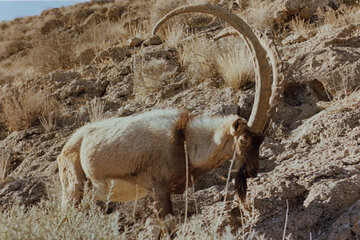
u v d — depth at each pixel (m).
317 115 6.55
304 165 5.25
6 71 17.61
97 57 10.83
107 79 9.54
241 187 4.55
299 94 7.37
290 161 5.67
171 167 4.57
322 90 7.29
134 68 9.42
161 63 8.80
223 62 8.02
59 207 4.14
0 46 24.31
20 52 22.64
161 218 4.54
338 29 8.80
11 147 8.14
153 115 4.84
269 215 4.55
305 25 10.39
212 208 4.95
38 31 24.30
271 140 6.29
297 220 4.32
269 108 4.40
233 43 8.92
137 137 4.69
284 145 6.11
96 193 4.87
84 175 4.97
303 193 4.64
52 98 9.11
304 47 8.43
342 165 4.94
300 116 6.86
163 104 7.77
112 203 5.74
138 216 5.50
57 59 12.45
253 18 11.03
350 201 4.34
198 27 11.80
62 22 26.20
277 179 4.88
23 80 11.93
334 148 5.50
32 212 4.13
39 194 6.18
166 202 4.57
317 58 7.66
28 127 8.72
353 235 3.92
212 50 8.70
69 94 9.23
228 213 4.73
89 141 4.91
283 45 9.41
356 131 5.73
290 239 4.14
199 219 4.11
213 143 4.57
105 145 4.78
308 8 10.66
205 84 8.05
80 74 10.16
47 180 6.31
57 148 7.61
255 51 4.41
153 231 4.87
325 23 9.97
